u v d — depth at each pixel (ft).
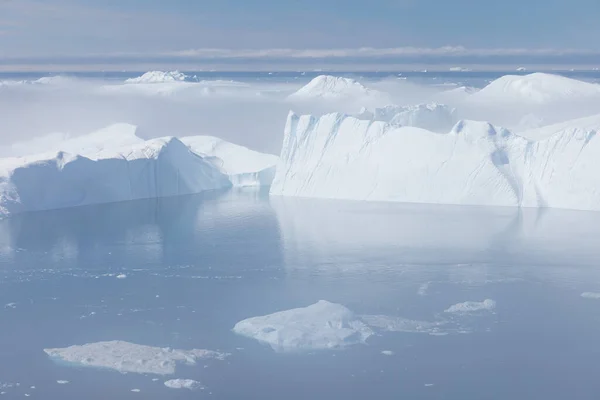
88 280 218.79
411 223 279.90
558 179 305.12
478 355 164.35
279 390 149.18
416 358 163.12
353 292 204.85
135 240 264.52
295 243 256.32
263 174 381.19
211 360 163.12
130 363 161.07
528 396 146.10
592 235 257.34
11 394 148.66
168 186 353.31
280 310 192.03
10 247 255.29
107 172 335.88
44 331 180.45
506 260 230.68
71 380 154.30
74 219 297.74
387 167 327.47
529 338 172.86
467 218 286.05
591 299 196.95
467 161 315.37
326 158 344.49
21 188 310.86
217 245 255.91
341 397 146.10
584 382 151.43
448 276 217.36
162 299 201.77
